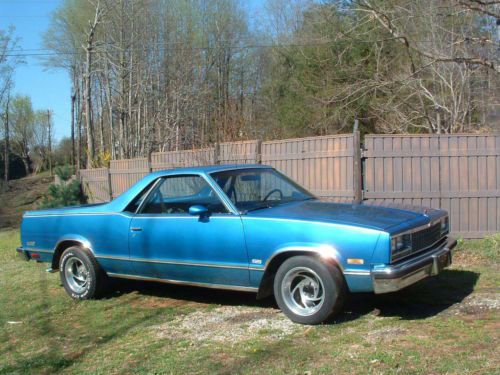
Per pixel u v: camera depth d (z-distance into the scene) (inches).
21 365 193.6
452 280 263.0
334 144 369.1
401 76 676.1
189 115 950.4
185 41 1263.5
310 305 207.5
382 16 596.4
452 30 593.3
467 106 664.4
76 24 1504.7
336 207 229.1
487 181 348.8
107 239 261.7
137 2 1170.0
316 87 856.9
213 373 168.4
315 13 855.1
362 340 185.3
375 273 190.4
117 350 200.1
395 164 353.1
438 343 176.9
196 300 263.0
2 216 1125.1
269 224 211.9
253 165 261.7
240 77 1362.0
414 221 208.2
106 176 700.7
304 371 162.9
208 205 232.1
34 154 3248.0
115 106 1326.3
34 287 320.5
